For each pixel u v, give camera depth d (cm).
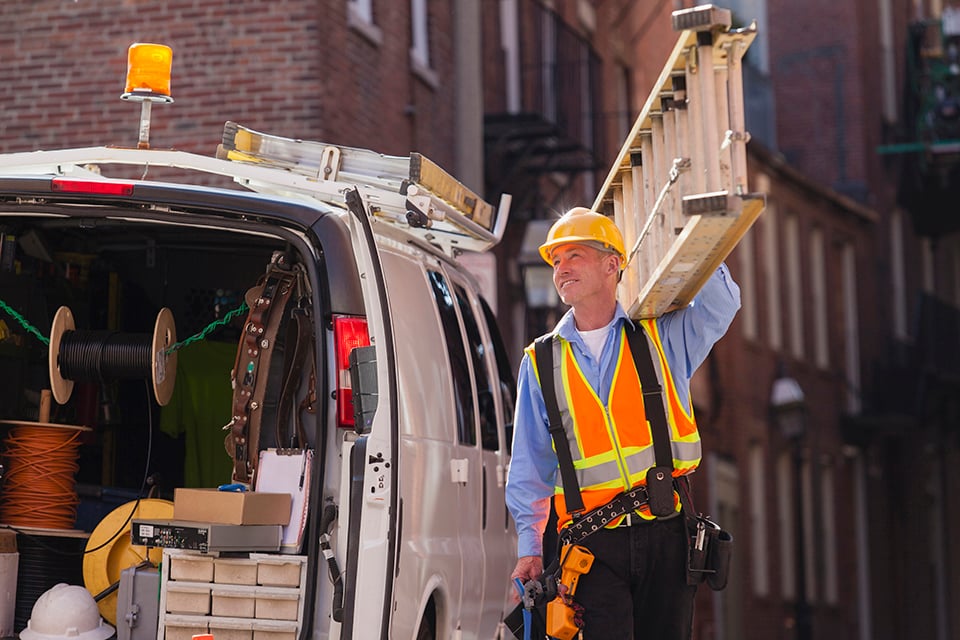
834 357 3853
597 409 594
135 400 777
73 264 786
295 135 1512
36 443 711
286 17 1522
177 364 775
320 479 604
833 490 3772
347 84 1596
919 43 4412
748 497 3247
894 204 4334
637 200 646
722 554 600
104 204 638
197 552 601
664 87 576
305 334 643
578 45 2536
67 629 630
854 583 3844
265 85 1520
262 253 793
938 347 4319
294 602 596
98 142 1548
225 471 768
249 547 600
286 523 611
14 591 686
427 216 640
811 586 3578
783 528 3462
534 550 612
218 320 756
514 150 2194
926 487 4338
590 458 594
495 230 805
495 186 2147
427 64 1891
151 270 795
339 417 604
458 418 738
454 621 708
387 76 1727
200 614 601
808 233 3728
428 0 1905
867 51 4209
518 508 614
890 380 3978
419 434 665
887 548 4078
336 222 623
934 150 4228
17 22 1573
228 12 1534
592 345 604
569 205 2509
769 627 3278
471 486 750
